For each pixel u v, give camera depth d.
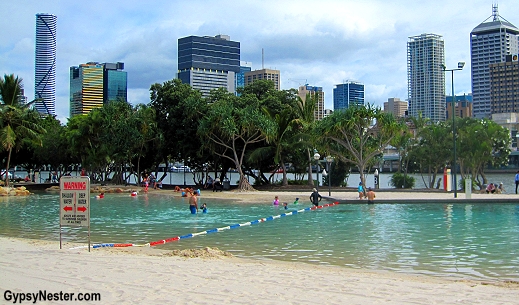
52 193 57.38
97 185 66.19
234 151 56.34
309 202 38.72
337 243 18.64
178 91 62.97
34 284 10.12
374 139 53.41
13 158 78.69
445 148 55.97
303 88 148.50
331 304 8.77
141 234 21.92
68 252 15.26
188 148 61.62
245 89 67.00
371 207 34.59
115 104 66.69
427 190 49.62
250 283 10.56
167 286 10.09
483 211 31.00
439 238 19.66
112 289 9.74
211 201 41.31
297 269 12.88
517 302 9.07
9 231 23.16
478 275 12.98
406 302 8.99
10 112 57.41
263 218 27.77
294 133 58.34
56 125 83.44
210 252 15.55
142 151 65.62
